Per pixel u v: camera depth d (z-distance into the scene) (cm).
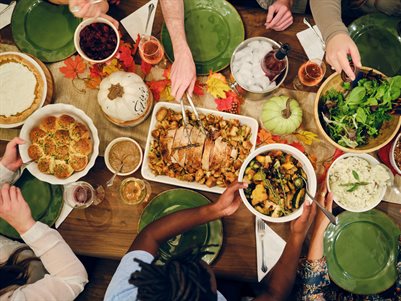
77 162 157
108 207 163
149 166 158
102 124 167
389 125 149
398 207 162
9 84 163
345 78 151
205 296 107
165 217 150
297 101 166
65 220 162
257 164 152
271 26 167
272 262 159
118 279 132
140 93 149
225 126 159
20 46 169
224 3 168
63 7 171
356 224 162
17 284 165
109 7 170
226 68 169
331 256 163
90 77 167
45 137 157
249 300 190
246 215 162
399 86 140
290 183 152
